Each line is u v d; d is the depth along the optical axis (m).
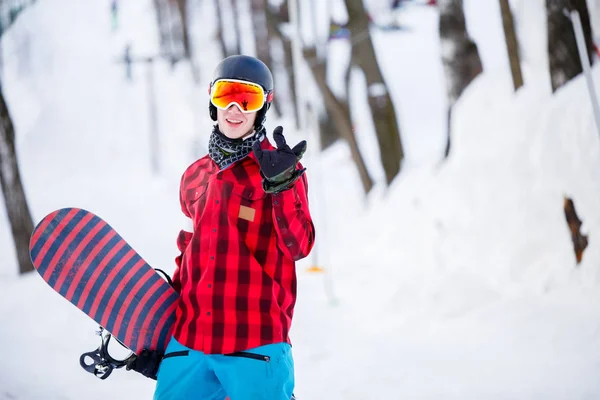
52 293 12.64
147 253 18.73
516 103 11.81
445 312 9.24
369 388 6.93
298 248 3.79
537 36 12.67
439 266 12.02
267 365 3.79
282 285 3.94
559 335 7.72
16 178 15.65
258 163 3.81
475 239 11.32
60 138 43.28
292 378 3.95
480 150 12.17
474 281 9.83
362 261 14.41
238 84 3.93
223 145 3.98
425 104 45.47
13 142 15.78
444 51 15.77
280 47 43.03
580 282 9.02
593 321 7.88
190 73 51.91
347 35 21.50
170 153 40.53
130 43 60.19
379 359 7.86
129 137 43.84
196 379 3.87
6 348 9.03
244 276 3.83
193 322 3.89
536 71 12.13
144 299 4.17
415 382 6.96
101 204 29.09
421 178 14.98
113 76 54.28
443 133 38.69
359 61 20.39
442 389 6.67
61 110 48.00
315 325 9.73
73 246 4.21
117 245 4.24
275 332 3.85
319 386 7.13
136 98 49.69
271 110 43.09
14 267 17.67
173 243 20.66
